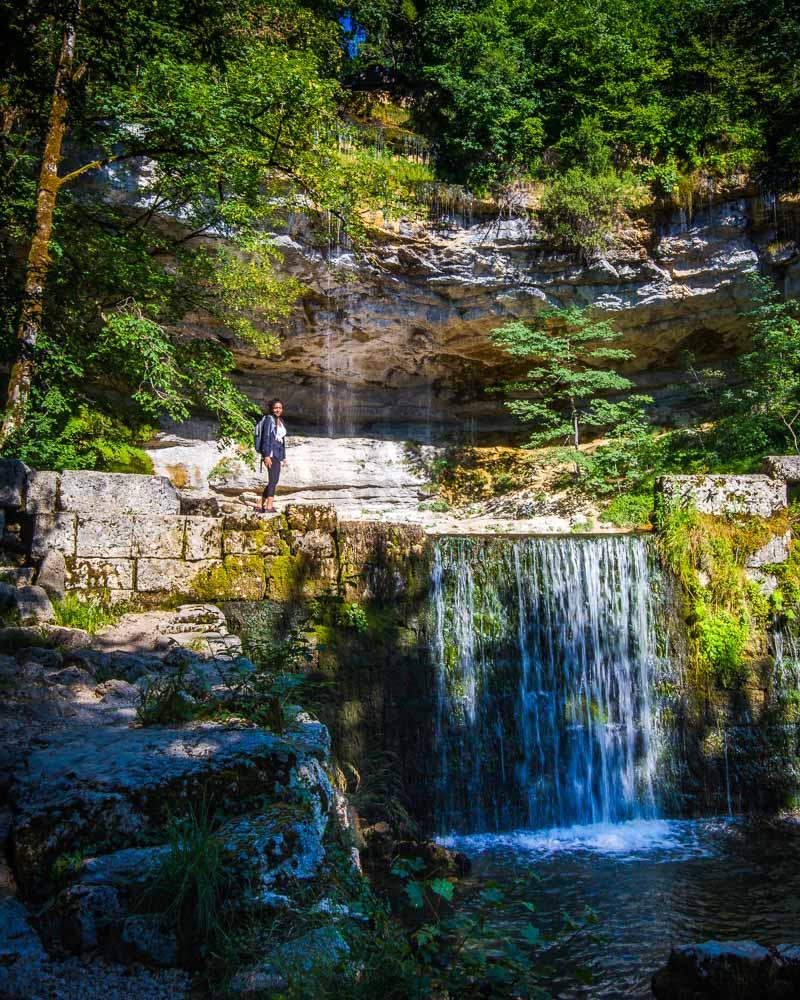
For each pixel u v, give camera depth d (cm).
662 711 1095
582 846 906
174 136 1131
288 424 2005
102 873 326
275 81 1174
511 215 1736
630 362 1972
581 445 2006
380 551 980
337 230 1605
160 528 857
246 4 1308
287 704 518
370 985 305
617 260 1756
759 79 1794
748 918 695
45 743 432
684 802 1067
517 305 1800
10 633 647
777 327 1662
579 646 1080
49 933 316
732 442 1714
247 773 379
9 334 865
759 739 1097
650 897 739
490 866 823
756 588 1139
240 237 1322
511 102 1859
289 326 1764
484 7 2006
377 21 1970
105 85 1066
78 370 1096
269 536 913
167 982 303
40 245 1030
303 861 341
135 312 1212
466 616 1026
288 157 1275
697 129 1781
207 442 1850
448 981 353
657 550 1140
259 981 295
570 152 1841
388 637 959
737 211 1733
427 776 959
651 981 525
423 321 1816
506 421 2114
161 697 488
